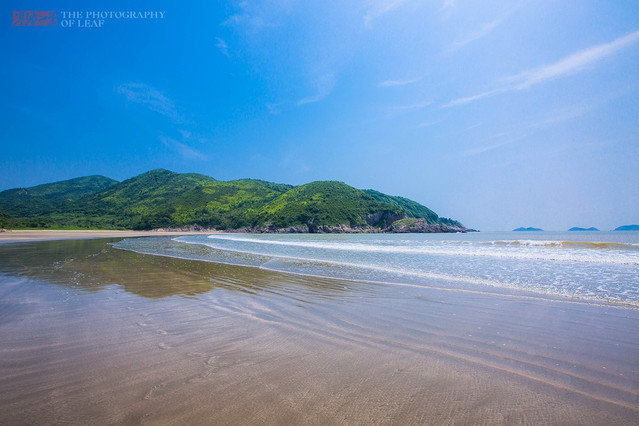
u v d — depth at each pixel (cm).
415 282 923
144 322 546
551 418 274
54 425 252
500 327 523
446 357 406
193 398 298
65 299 705
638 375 353
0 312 599
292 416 271
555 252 1781
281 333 497
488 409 287
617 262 1320
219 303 689
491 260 1428
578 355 411
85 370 356
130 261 1455
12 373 346
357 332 504
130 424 255
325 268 1239
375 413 278
